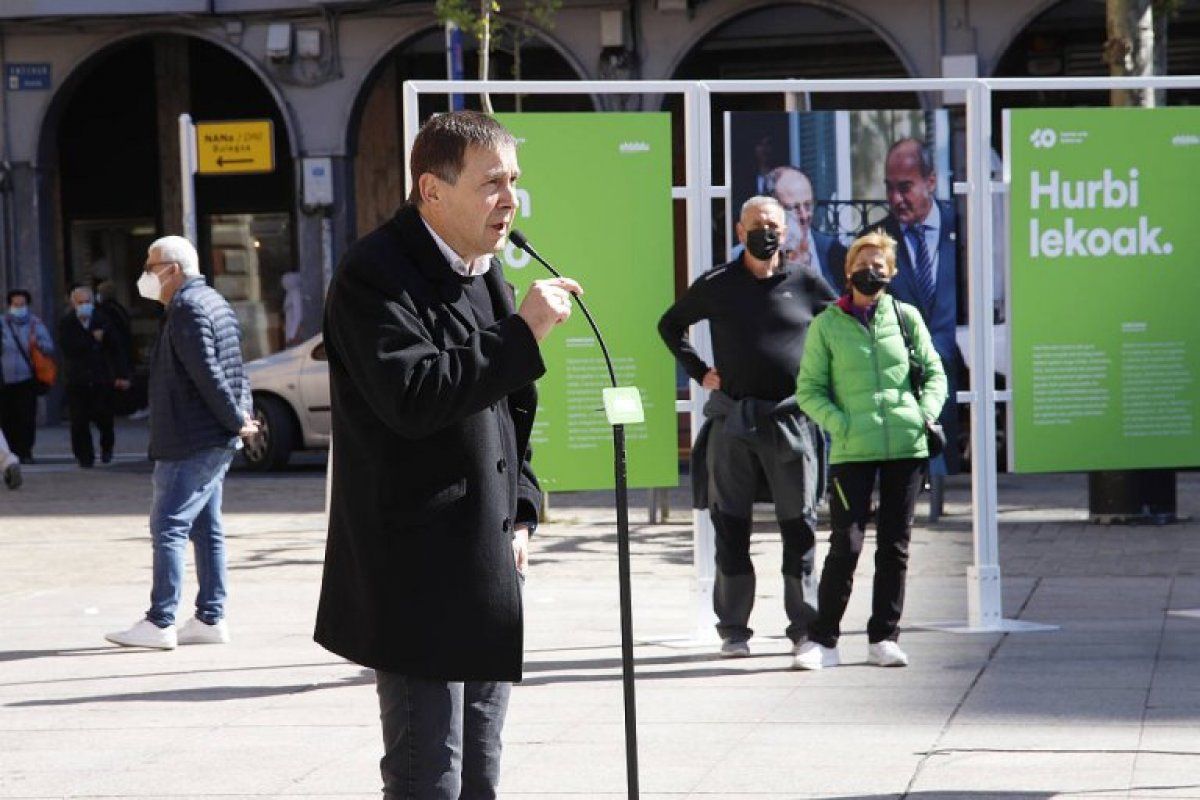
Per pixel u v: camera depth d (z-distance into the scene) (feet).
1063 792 22.15
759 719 27.17
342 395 15.23
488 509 15.29
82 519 58.90
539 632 35.96
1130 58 54.95
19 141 101.96
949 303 37.24
